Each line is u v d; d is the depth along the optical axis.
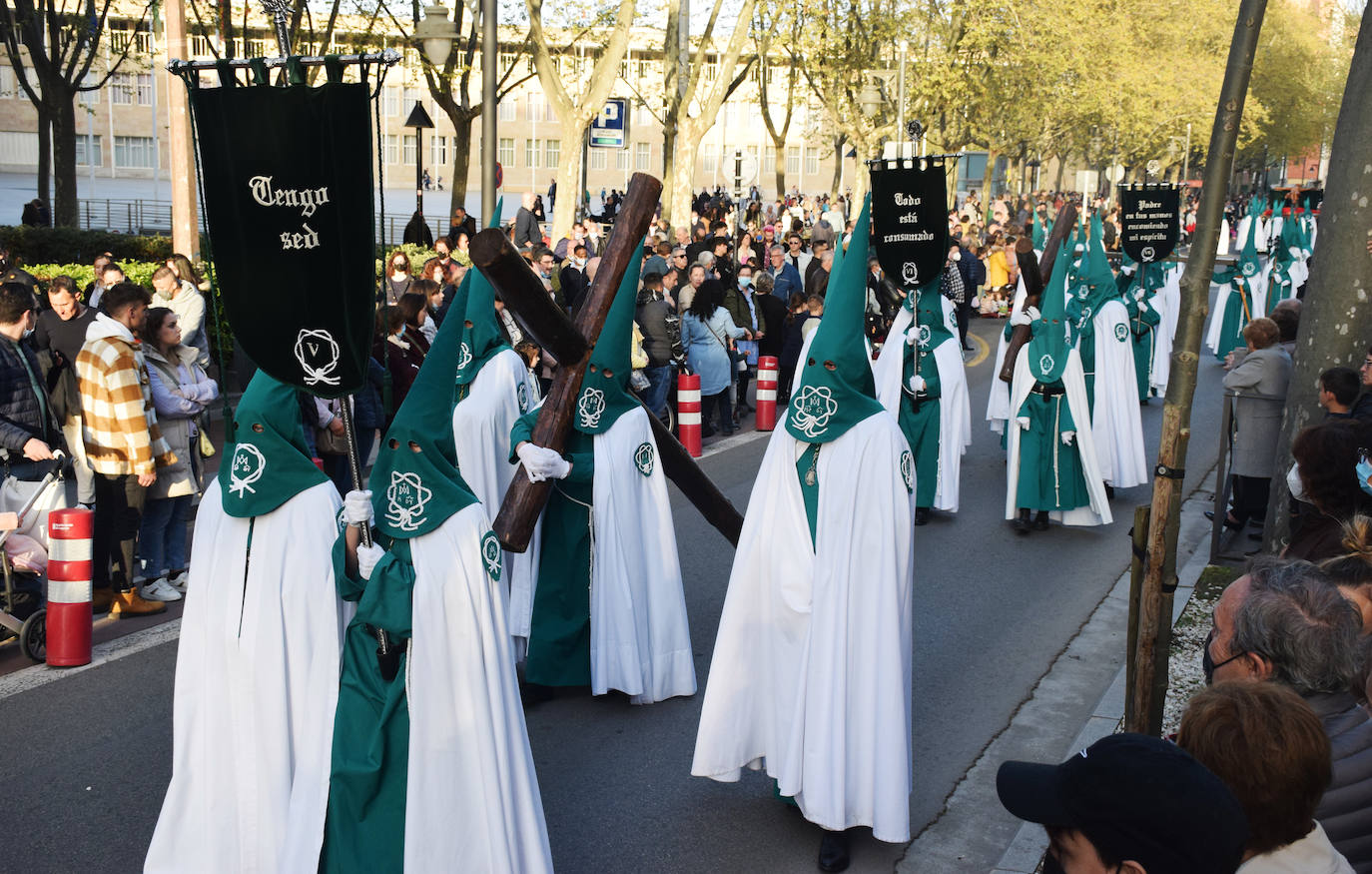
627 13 21.33
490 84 13.58
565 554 6.61
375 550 4.15
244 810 4.48
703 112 26.34
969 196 39.47
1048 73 37.66
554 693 6.88
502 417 7.43
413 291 10.57
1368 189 6.67
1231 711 2.58
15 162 59.34
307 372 4.17
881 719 4.92
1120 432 11.33
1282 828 2.54
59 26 25.16
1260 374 9.07
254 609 4.45
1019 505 10.18
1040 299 10.56
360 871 4.09
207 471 11.24
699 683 7.00
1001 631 7.96
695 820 5.43
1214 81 43.28
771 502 5.13
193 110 4.06
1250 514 9.47
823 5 29.27
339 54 4.00
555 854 5.11
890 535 4.93
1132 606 5.12
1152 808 2.08
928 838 5.32
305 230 4.07
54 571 6.93
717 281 14.12
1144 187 15.30
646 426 6.69
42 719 6.29
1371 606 3.67
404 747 4.13
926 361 10.32
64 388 8.27
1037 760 6.10
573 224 21.86
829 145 49.91
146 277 14.38
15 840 5.11
